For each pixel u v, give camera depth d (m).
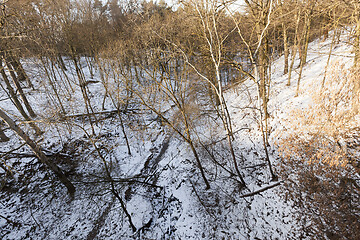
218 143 14.52
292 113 12.22
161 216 10.70
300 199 8.35
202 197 10.88
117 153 15.82
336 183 8.02
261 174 10.51
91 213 11.10
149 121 20.05
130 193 12.39
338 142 9.20
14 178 11.39
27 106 15.10
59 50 21.97
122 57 18.16
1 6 8.56
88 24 24.88
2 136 13.09
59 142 14.41
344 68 12.27
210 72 13.41
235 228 8.80
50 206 11.03
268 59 13.08
